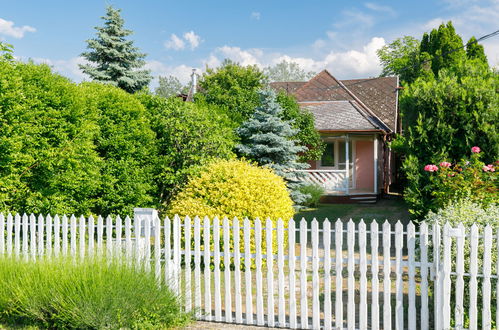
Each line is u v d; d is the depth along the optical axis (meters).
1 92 9.04
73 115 10.95
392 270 9.12
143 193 13.43
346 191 20.78
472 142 9.66
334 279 8.49
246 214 8.79
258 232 6.18
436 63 31.69
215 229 6.39
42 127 10.05
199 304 6.51
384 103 26.75
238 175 9.04
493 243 5.67
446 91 9.92
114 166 12.92
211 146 14.76
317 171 21.41
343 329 5.94
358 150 22.67
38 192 10.11
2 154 9.08
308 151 20.44
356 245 11.77
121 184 12.98
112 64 29.52
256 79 39.12
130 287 5.66
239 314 6.27
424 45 34.28
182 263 8.93
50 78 10.78
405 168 10.14
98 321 5.42
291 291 6.08
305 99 27.19
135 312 5.68
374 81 28.97
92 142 11.73
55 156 10.10
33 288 5.83
